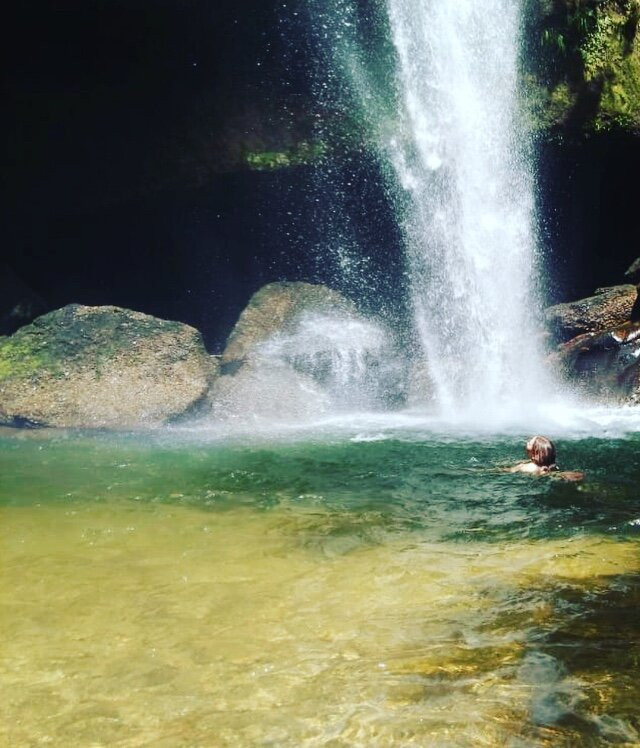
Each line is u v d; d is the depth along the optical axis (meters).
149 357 12.03
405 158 14.07
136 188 13.61
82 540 5.79
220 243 14.95
